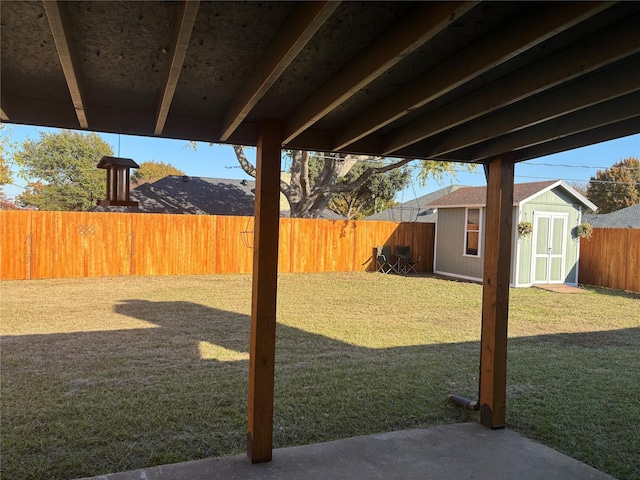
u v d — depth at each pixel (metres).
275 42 1.73
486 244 3.39
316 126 3.01
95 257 11.30
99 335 5.81
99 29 1.69
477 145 3.34
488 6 1.46
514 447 2.99
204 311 7.54
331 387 4.11
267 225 2.78
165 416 3.37
